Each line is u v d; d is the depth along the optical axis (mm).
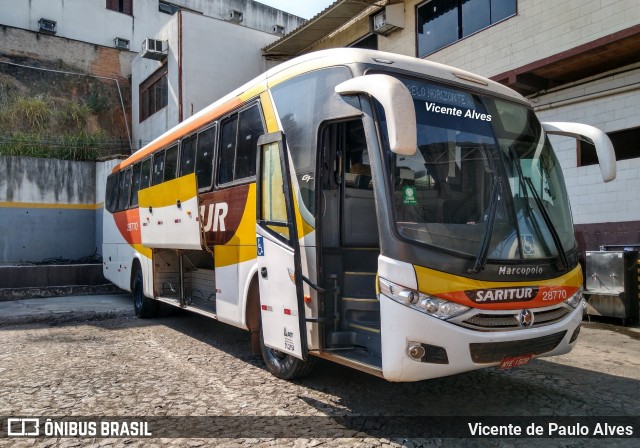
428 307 3922
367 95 4465
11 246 16688
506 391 5254
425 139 4465
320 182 4855
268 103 5832
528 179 4832
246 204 6152
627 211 9469
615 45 8852
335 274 4941
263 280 5516
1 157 16641
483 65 11484
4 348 7480
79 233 17922
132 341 7930
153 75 20453
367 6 13742
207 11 29797
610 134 9922
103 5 26609
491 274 4141
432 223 4191
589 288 8961
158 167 9383
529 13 10523
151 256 9250
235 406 4859
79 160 18656
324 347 4781
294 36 16469
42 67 24344
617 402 4941
